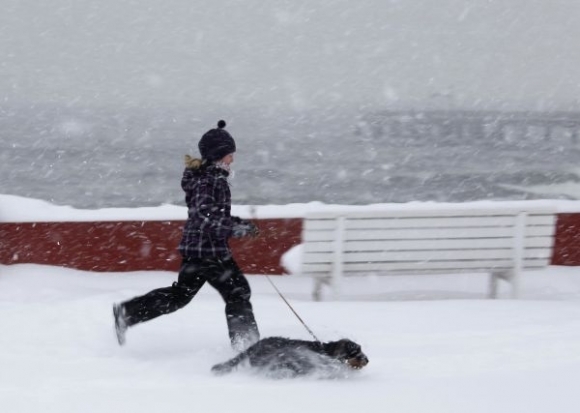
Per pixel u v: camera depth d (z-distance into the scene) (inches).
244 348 478.0
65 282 679.1
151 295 487.8
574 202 807.7
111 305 566.9
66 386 407.8
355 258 652.1
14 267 697.6
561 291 732.7
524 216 676.1
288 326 566.9
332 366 434.6
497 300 650.8
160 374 443.2
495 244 675.4
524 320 584.1
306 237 642.2
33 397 381.4
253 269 745.6
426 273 669.9
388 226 652.7
